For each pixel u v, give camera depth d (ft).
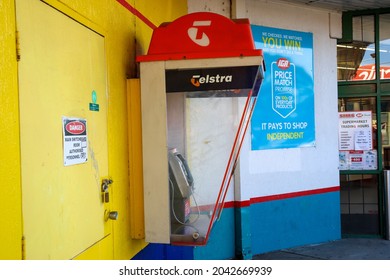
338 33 19.93
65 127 7.73
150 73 10.30
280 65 18.11
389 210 20.01
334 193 19.95
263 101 17.62
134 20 11.51
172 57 10.06
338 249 18.52
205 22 10.18
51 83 7.27
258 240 17.70
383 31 20.27
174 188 11.05
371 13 19.94
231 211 16.81
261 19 17.60
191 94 11.34
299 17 18.79
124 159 10.57
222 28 10.05
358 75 20.29
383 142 20.45
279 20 18.15
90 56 8.79
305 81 18.93
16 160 6.27
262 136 17.62
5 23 6.10
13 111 6.23
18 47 6.35
